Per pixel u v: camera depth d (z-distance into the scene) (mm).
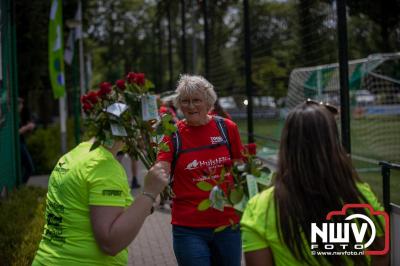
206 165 3824
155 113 2930
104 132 2789
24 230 6016
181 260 3836
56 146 16516
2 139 8453
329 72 10312
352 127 14633
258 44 15727
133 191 10188
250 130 10648
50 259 2721
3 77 8711
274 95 14844
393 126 14523
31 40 15805
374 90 15156
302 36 11500
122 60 39312
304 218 2133
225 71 16031
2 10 8742
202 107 3867
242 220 2273
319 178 2146
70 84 22297
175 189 3867
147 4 39094
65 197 2711
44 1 15617
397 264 4156
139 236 7246
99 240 2594
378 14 19172
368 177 11047
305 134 2189
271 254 2217
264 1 15836
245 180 2650
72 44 16078
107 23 38938
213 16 16172
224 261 3871
